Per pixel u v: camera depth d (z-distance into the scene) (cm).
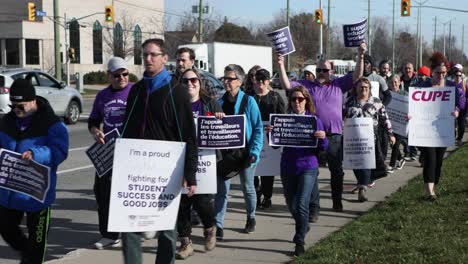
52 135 509
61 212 857
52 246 690
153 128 471
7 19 6366
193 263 604
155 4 7531
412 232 656
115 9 6862
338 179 820
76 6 6494
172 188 466
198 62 4091
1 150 491
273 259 616
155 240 689
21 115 507
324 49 8944
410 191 905
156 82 477
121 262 616
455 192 856
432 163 822
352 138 841
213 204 645
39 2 6156
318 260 576
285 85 816
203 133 636
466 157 1247
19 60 6081
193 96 647
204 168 629
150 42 475
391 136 913
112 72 656
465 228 662
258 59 4781
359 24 815
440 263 546
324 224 757
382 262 555
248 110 688
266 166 801
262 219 796
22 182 498
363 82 869
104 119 664
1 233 519
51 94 2025
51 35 6241
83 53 6581
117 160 450
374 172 968
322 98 805
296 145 624
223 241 687
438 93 812
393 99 1031
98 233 751
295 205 627
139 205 459
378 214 770
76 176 1132
